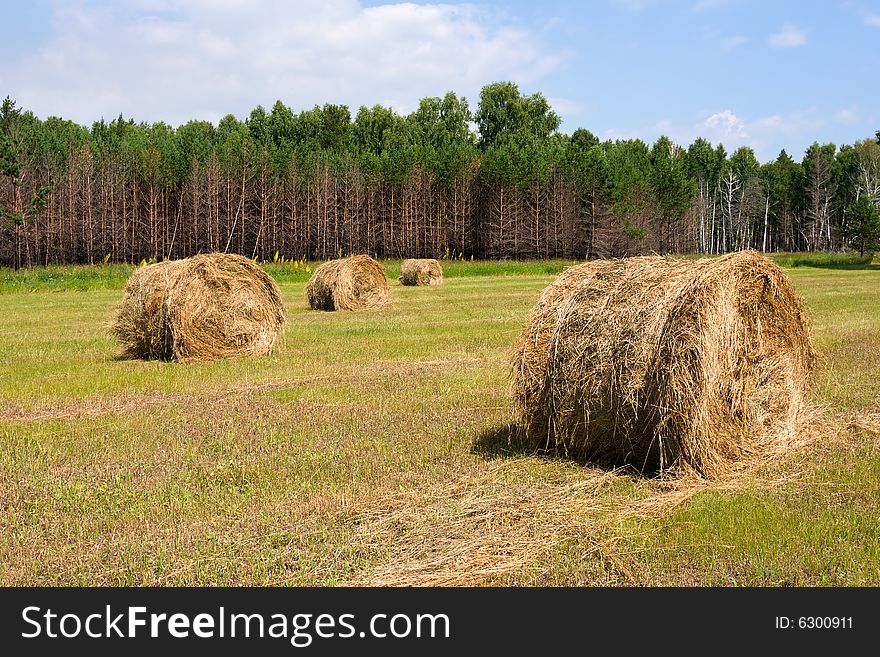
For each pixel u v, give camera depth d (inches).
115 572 188.1
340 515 224.8
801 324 323.3
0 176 2527.1
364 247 3097.9
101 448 299.9
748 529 209.0
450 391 408.8
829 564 189.0
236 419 348.8
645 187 3225.9
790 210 3978.8
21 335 677.9
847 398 374.6
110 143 3292.3
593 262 305.9
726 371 275.4
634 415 270.4
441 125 4259.4
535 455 291.0
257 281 565.0
